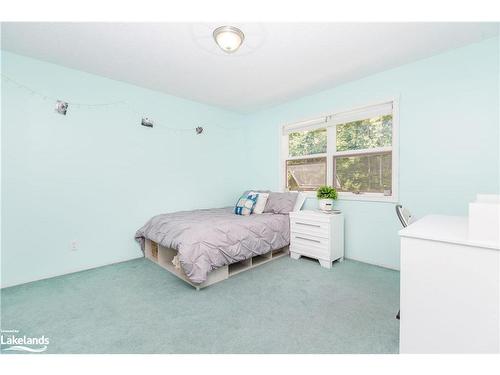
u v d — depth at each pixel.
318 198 3.10
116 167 2.96
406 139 2.54
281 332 1.55
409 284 1.26
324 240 2.75
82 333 1.54
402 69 2.55
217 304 1.91
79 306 1.89
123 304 1.92
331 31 1.95
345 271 2.62
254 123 4.32
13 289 2.20
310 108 3.44
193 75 2.80
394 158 2.61
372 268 2.71
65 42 2.11
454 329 1.15
